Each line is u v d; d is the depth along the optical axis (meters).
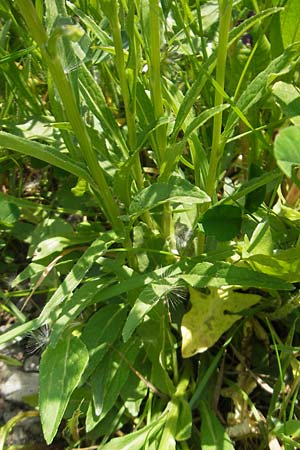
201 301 0.21
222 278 0.18
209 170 0.19
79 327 0.22
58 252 0.23
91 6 0.23
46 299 0.25
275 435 0.19
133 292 0.20
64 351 0.18
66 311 0.18
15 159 0.27
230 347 0.22
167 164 0.19
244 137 0.25
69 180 0.26
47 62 0.16
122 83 0.19
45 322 0.18
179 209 0.21
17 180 0.29
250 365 0.22
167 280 0.18
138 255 0.22
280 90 0.18
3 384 0.23
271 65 0.18
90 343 0.20
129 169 0.19
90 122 0.24
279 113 0.23
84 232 0.24
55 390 0.17
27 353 0.24
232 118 0.19
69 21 0.14
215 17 0.25
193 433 0.20
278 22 0.21
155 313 0.20
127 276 0.20
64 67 0.16
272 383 0.21
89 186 0.21
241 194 0.19
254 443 0.20
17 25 0.24
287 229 0.21
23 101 0.27
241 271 0.18
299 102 0.18
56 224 0.24
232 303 0.21
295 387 0.20
